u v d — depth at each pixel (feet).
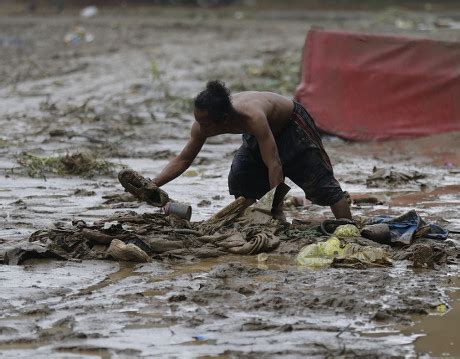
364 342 50.65
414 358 48.55
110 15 408.67
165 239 69.31
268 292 59.00
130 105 162.71
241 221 72.90
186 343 50.19
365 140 129.70
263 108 70.59
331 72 133.59
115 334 51.39
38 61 237.45
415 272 65.05
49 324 52.90
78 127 139.23
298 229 74.08
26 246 66.85
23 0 454.40
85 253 67.72
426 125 129.29
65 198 90.48
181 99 163.32
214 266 65.31
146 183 71.15
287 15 405.18
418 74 130.41
